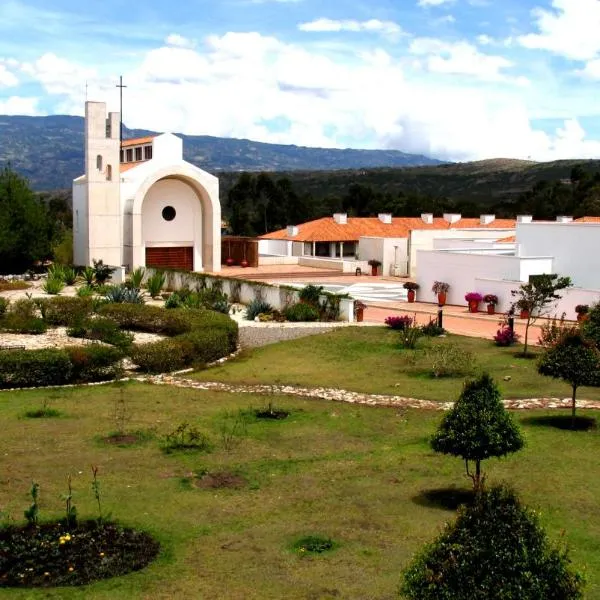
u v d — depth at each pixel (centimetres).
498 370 2419
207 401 2047
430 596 675
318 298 3469
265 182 10862
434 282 4156
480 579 661
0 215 5144
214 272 5741
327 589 950
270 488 1345
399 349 2803
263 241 7100
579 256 3856
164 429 1738
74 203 5388
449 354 2447
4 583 954
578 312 3328
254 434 1717
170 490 1321
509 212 10200
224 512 1220
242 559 1038
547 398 2055
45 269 5600
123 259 5356
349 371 2486
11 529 1108
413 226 7012
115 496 1283
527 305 2700
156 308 3209
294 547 1081
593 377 1709
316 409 1967
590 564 1035
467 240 5019
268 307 3509
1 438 1644
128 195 5316
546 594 655
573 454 1553
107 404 1988
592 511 1239
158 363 2448
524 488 1345
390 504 1266
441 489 1343
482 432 1259
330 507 1249
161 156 5556
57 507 1220
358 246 6331
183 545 1085
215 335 2717
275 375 2428
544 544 677
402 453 1569
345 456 1552
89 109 5031
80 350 2300
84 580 965
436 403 2033
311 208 10975
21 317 3036
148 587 952
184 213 5712
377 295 4553
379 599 923
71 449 1568
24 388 2188
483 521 686
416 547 1084
